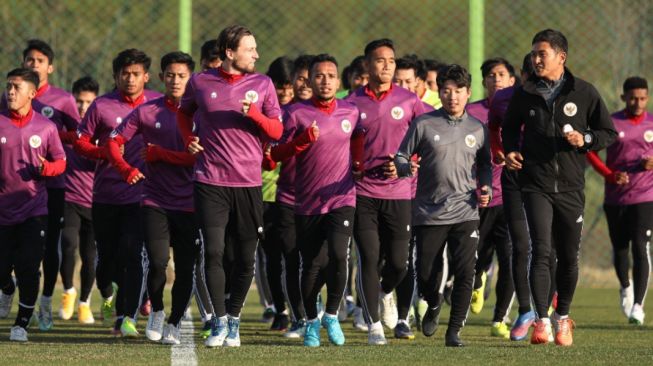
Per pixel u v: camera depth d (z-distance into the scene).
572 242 28.42
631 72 51.56
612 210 38.56
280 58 34.66
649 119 38.62
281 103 34.59
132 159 32.03
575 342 30.44
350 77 36.69
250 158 27.27
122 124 29.67
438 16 71.12
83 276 37.47
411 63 34.50
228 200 27.25
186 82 29.62
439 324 36.44
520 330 30.14
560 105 27.83
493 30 59.03
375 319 29.19
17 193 30.20
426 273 29.09
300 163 28.69
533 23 58.47
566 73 28.00
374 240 29.69
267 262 33.97
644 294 37.19
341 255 28.36
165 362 23.86
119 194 33.22
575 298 46.56
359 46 71.50
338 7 70.50
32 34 53.72
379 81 30.77
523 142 28.23
